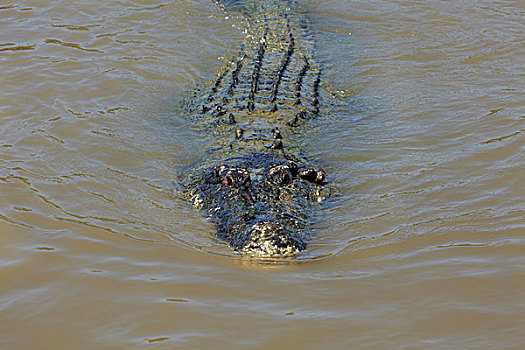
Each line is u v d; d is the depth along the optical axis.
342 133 20.64
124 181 17.61
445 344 10.80
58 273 13.16
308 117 21.33
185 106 23.09
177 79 25.12
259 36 28.31
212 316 11.67
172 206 16.45
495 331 11.11
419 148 19.52
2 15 30.44
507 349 10.61
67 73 24.83
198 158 19.03
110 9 31.47
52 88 23.48
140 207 16.28
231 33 29.19
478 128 20.61
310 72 25.16
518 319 11.42
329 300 12.20
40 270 13.27
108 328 11.38
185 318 11.62
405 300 12.15
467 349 10.66
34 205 16.06
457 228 14.99
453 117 21.61
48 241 14.44
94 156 18.94
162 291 12.54
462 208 15.95
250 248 14.06
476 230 14.85
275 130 19.64
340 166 18.55
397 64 26.52
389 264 13.57
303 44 27.80
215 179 16.91
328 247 14.45
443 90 23.98
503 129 20.39
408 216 15.70
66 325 11.48
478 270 13.11
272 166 17.09
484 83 24.42
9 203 16.09
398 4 32.78
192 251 14.24
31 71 24.80
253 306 12.02
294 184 16.72
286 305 12.05
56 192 16.78
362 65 26.48
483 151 18.97
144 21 30.27
